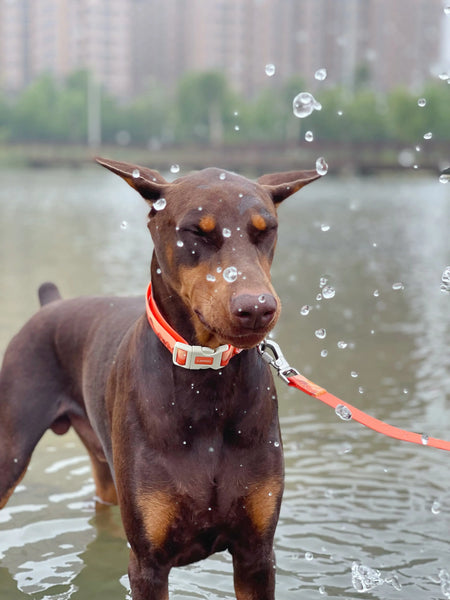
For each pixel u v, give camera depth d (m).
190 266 2.43
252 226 2.40
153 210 2.67
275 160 51.53
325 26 94.00
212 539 2.70
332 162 50.16
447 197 31.42
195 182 2.52
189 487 2.60
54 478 4.33
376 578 3.27
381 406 5.26
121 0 100.94
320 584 3.26
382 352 6.65
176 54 105.00
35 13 103.94
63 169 59.44
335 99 63.59
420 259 13.13
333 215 22.33
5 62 106.31
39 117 78.75
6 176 47.69
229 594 3.20
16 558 3.53
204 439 2.62
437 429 4.84
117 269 11.08
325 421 5.06
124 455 2.68
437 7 93.62
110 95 84.06
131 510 2.64
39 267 11.21
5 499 3.49
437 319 8.14
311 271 11.50
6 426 3.48
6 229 17.27
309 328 7.50
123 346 2.97
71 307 3.60
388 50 93.81
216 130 75.56
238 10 97.31
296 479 4.24
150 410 2.63
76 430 3.63
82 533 3.75
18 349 3.56
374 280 10.77
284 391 5.68
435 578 3.30
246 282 2.24
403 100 57.94
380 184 42.53
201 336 2.54
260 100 74.19
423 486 4.16
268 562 2.72
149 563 2.66
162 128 79.88
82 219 20.28
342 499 4.02
